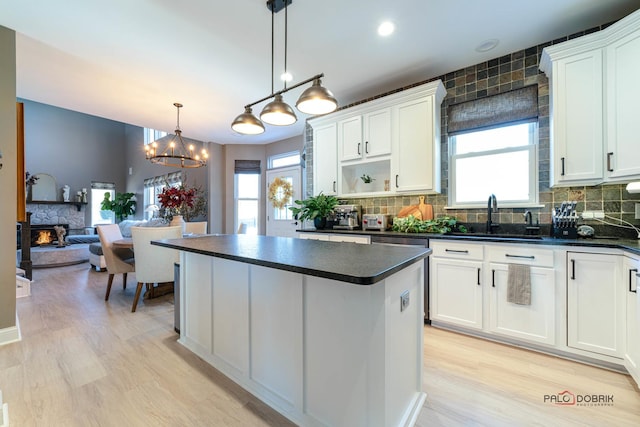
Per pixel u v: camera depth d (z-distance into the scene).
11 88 2.23
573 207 2.26
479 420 1.41
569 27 2.31
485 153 2.87
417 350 1.52
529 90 2.61
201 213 6.17
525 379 1.75
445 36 2.42
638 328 1.60
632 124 1.91
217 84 3.25
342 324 1.25
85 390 1.63
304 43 2.49
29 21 2.16
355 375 1.22
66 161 8.35
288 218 5.78
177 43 2.47
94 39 2.40
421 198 3.20
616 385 1.68
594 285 1.86
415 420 1.40
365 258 1.36
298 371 1.40
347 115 3.54
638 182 1.92
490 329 2.23
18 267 4.39
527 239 2.11
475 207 2.89
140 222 6.01
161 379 1.76
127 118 4.44
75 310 3.00
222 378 1.78
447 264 2.44
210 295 1.95
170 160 7.37
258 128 2.40
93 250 4.98
